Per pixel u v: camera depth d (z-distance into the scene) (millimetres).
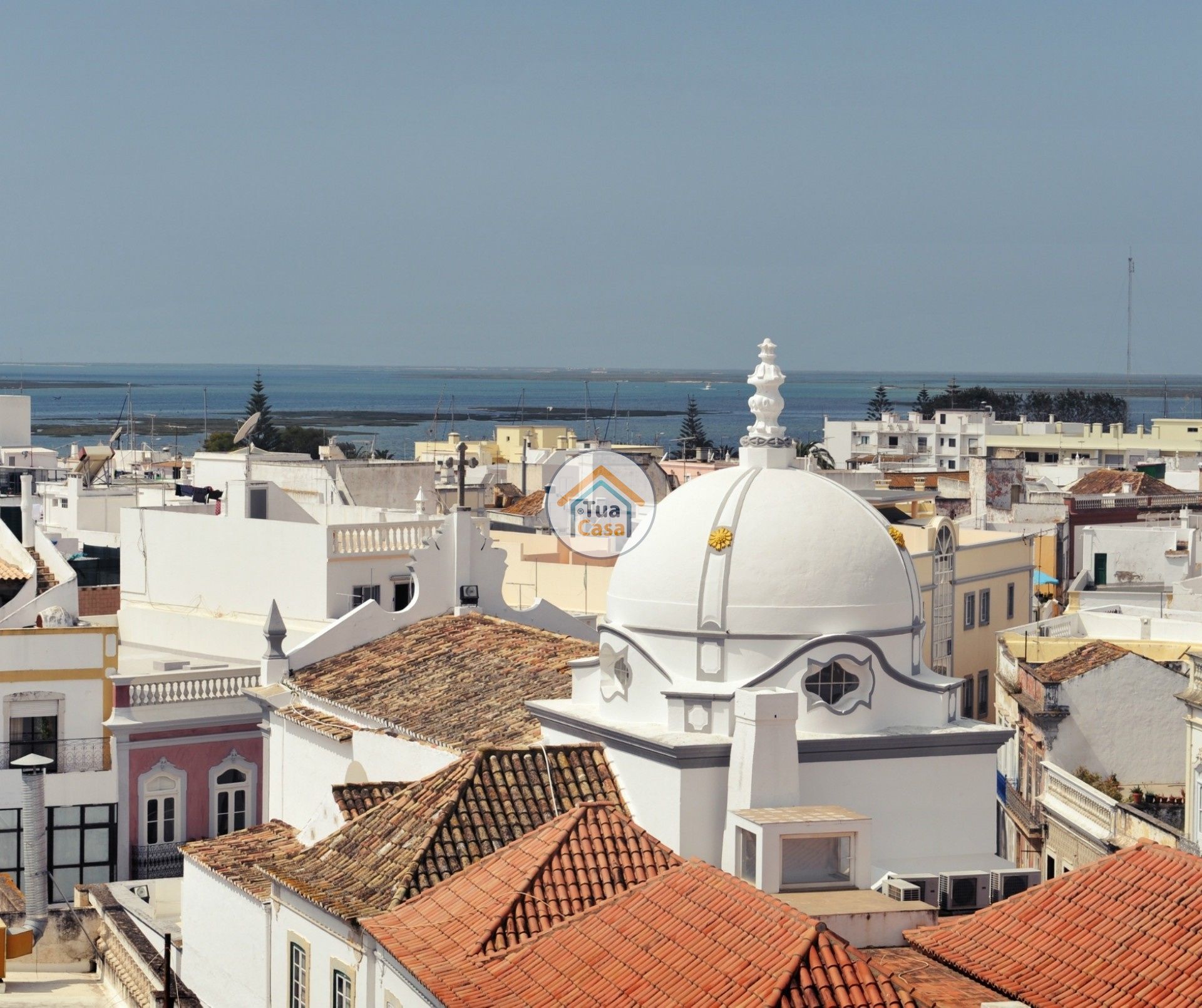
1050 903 28672
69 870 54375
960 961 28000
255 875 38344
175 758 55219
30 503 66188
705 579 35688
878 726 36062
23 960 42281
